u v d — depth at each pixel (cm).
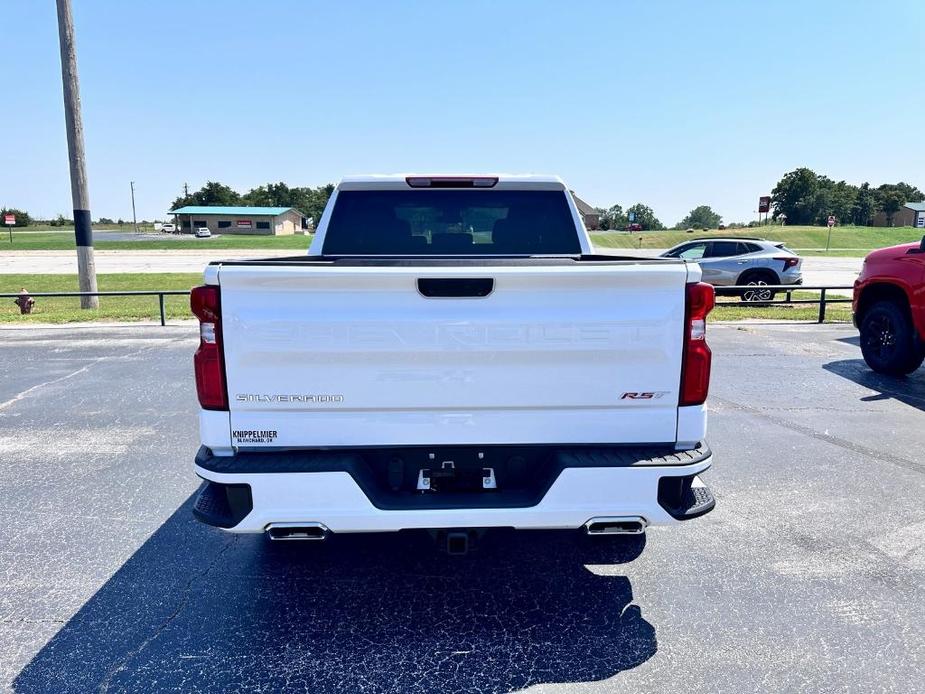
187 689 247
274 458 259
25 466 488
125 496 433
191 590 319
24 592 317
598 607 304
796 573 333
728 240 1658
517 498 264
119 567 341
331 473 253
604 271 252
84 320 1253
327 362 254
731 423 584
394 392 257
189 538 374
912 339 734
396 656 267
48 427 584
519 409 263
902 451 512
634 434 269
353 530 260
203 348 254
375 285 249
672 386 265
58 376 784
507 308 254
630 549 361
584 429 266
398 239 426
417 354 255
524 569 340
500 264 263
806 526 385
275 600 310
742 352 920
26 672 257
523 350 256
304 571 338
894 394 688
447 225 426
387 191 419
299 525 257
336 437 262
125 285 2252
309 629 286
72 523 393
